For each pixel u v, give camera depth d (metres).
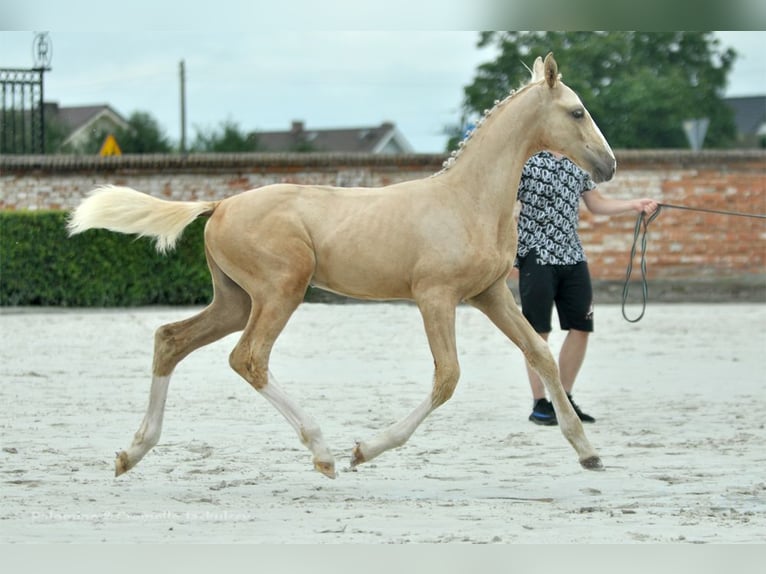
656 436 13.02
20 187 33.25
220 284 10.92
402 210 10.48
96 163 32.97
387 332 24.20
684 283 32.16
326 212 10.58
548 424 13.77
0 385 16.78
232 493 10.22
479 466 11.45
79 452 11.97
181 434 13.10
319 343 22.31
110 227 10.73
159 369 10.80
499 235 10.69
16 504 9.70
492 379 17.64
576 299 13.90
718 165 32.41
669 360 19.73
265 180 32.78
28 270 30.11
